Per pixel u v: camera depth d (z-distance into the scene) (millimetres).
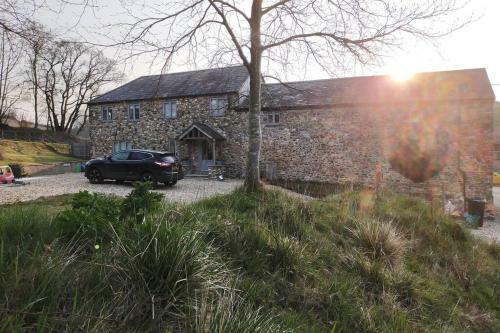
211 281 2990
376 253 5277
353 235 5797
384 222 6562
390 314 3811
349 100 19594
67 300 2309
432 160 17828
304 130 20516
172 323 2508
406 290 4422
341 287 3986
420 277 5059
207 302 2738
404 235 6570
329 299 3740
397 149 18562
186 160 23344
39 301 2129
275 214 5770
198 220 4336
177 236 3059
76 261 2783
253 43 7469
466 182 17188
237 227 4578
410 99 18062
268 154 21297
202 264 3041
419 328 3770
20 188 14281
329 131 19938
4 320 1868
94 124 26078
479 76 19219
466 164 17203
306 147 20469
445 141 17609
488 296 5316
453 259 6246
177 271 2779
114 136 25453
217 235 4324
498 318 4719
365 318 3586
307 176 20406
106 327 2164
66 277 2439
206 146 23172
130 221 3633
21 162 26359
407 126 18359
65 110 45719
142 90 25766
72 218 3287
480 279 5812
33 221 3359
